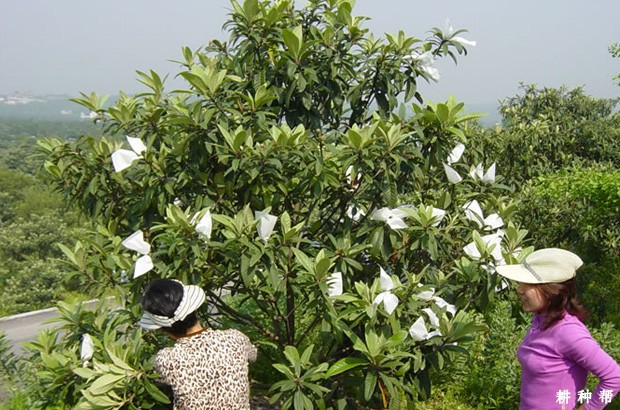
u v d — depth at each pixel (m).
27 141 144.12
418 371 3.69
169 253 3.19
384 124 3.54
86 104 4.22
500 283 3.86
